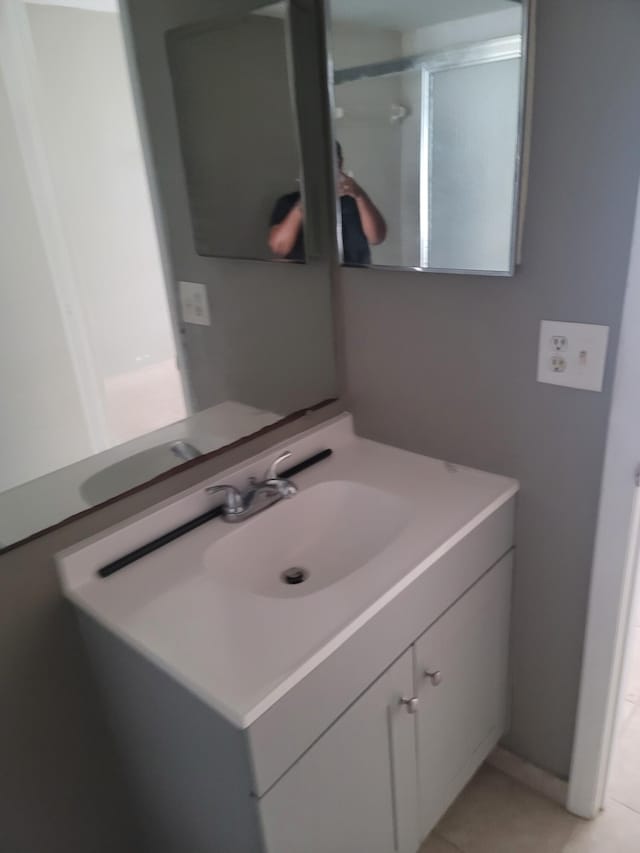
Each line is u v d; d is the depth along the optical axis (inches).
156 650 37.6
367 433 63.5
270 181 52.0
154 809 48.9
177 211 47.1
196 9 44.6
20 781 46.3
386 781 47.1
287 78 50.8
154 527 47.9
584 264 44.4
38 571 43.1
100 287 43.6
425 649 47.2
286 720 35.7
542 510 53.7
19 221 39.2
